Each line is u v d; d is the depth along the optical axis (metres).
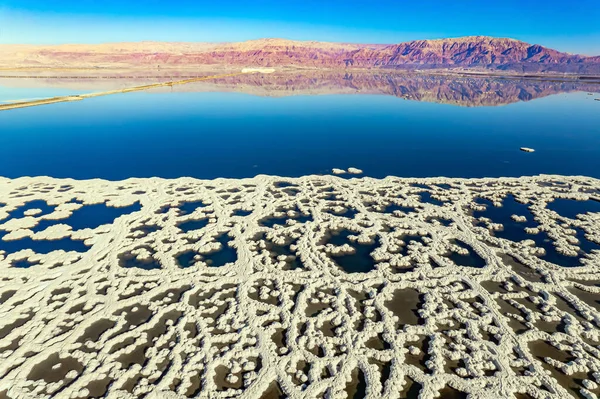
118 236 13.82
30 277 11.35
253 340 9.18
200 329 9.47
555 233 14.30
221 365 8.52
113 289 10.91
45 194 17.33
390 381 8.09
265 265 12.30
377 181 19.73
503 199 17.70
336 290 11.10
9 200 16.66
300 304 10.45
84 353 8.70
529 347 9.13
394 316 10.07
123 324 9.66
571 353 8.91
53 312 9.98
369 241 13.99
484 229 14.61
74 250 13.02
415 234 14.51
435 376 8.21
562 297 10.89
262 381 8.04
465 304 10.49
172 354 8.73
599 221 15.10
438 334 9.42
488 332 9.60
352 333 9.45
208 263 12.50
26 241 13.53
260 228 14.64
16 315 9.80
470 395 7.75
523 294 10.98
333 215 15.84
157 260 12.55
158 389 7.82
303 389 7.88
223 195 17.81
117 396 7.66
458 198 17.53
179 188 18.55
